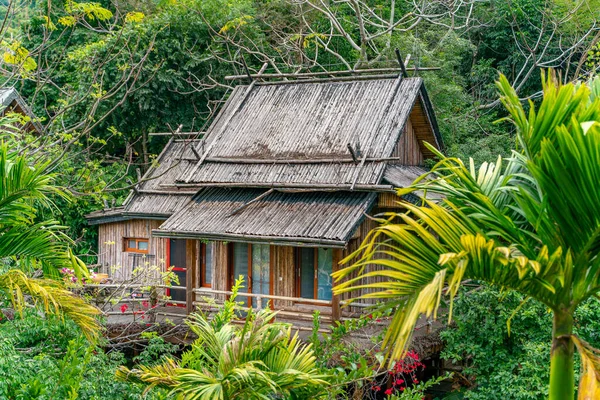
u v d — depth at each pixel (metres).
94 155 23.89
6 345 8.28
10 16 12.80
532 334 12.17
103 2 26.73
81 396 8.44
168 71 23.09
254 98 17.38
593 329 11.33
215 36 24.31
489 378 12.34
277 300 15.94
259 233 13.74
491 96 26.08
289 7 26.50
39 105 25.48
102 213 18.52
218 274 16.69
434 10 27.86
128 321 15.06
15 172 7.38
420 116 16.52
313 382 6.87
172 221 15.05
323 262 15.54
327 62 26.55
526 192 4.68
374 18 27.77
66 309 7.46
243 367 6.60
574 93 4.73
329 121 15.80
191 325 7.66
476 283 13.84
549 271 4.46
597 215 4.39
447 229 4.66
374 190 13.91
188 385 6.71
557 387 4.67
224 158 15.88
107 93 13.12
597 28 22.23
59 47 25.50
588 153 4.19
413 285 4.64
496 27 27.25
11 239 7.72
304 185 14.48
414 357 11.86
